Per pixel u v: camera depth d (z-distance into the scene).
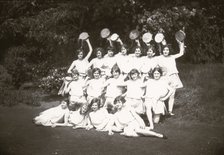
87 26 15.89
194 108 9.78
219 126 8.56
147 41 10.39
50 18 15.34
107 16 15.35
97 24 15.68
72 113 8.82
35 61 16.55
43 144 7.45
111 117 8.40
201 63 15.77
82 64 11.14
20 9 17.47
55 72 12.22
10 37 17.56
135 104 8.66
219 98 10.40
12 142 7.58
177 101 10.55
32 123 9.05
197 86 11.79
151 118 8.51
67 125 8.81
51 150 7.08
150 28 13.70
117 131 8.24
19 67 13.34
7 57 16.38
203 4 16.06
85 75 10.09
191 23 15.22
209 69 13.84
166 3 14.99
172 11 14.12
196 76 12.91
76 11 15.00
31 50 16.55
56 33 15.24
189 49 15.66
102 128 8.42
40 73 13.99
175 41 15.02
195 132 8.12
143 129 8.03
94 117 8.46
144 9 14.48
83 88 9.75
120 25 15.42
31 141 7.64
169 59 9.92
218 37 16.06
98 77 9.58
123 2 14.23
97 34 15.39
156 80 8.92
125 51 10.60
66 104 8.97
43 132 8.27
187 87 11.83
